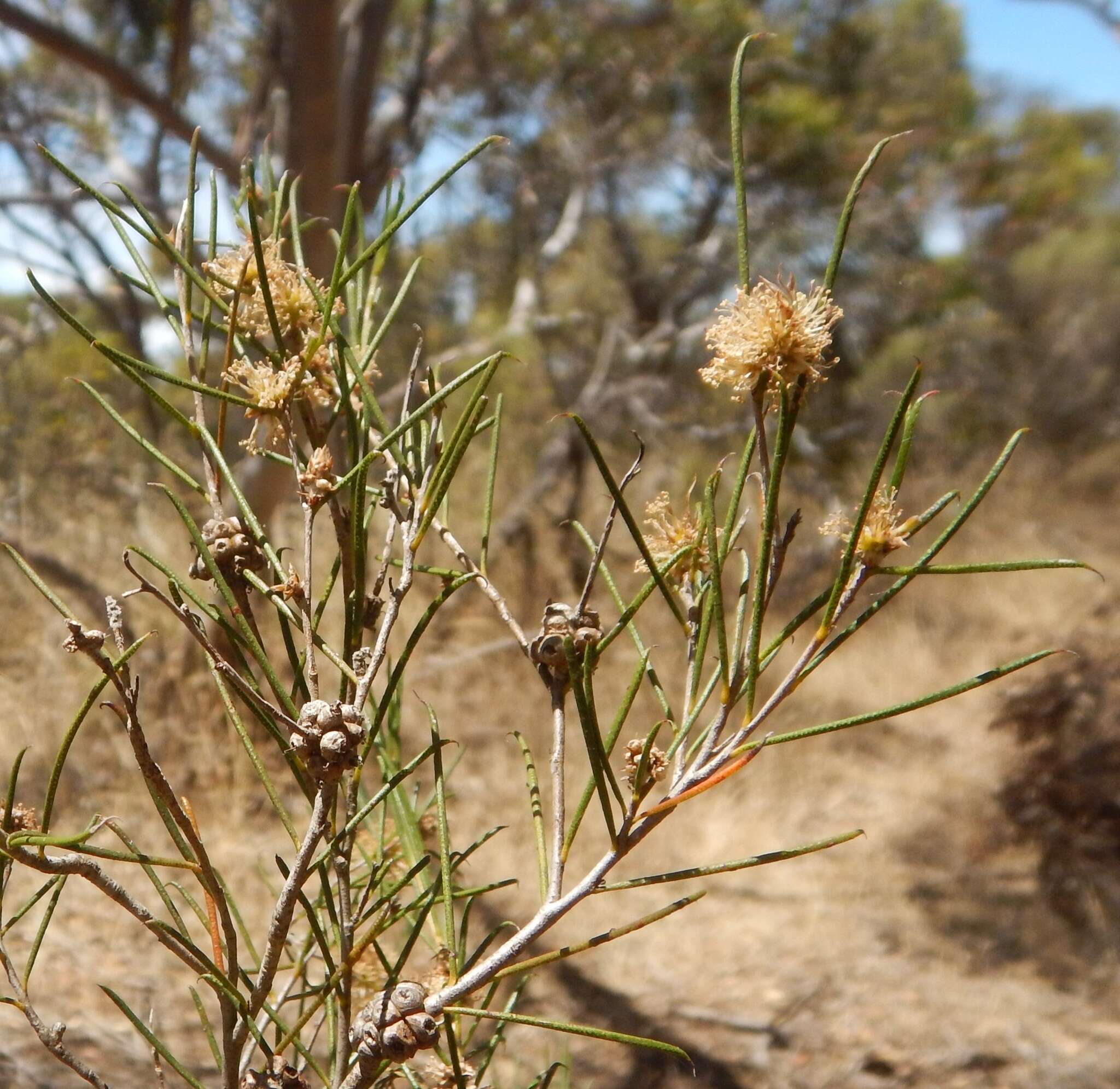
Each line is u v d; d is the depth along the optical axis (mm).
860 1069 645
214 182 147
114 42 976
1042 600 1507
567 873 826
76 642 114
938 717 1198
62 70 1104
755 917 821
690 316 1638
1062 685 932
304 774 136
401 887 140
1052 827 872
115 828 125
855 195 120
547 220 1572
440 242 1479
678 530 145
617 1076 627
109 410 137
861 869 892
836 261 121
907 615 1403
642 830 123
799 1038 663
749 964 754
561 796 132
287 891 124
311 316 146
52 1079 473
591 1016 687
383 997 126
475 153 129
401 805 168
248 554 135
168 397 995
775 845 923
